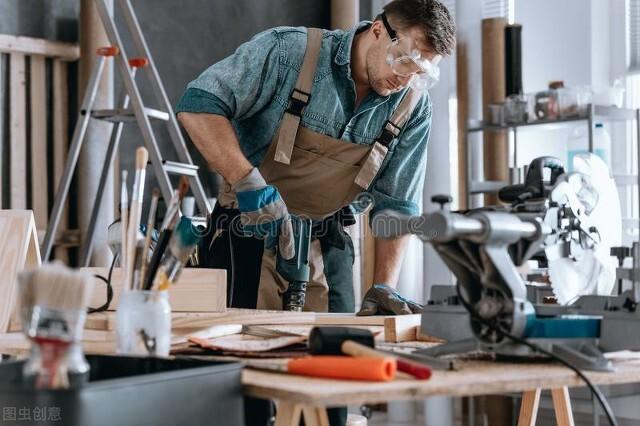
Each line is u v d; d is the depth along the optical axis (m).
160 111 5.79
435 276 6.63
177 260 1.62
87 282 1.20
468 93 6.48
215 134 3.11
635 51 6.03
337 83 3.24
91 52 5.66
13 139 5.61
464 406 5.30
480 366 1.61
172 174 6.20
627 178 5.61
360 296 6.46
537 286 2.06
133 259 1.64
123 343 1.60
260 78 3.19
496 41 6.24
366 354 1.50
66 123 5.86
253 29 6.71
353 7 6.89
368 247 6.47
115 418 1.20
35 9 5.73
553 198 1.86
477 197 6.53
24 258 2.29
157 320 1.60
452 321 1.77
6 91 5.61
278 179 3.35
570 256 1.91
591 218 1.94
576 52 6.15
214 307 2.39
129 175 6.05
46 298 1.17
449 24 3.07
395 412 5.69
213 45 6.51
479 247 1.62
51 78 5.83
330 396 1.29
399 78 3.11
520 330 1.62
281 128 3.26
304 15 7.00
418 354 1.70
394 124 3.32
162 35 6.26
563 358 1.63
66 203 5.84
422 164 3.48
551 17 6.28
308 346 1.75
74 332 1.20
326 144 3.31
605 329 1.72
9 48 5.54
